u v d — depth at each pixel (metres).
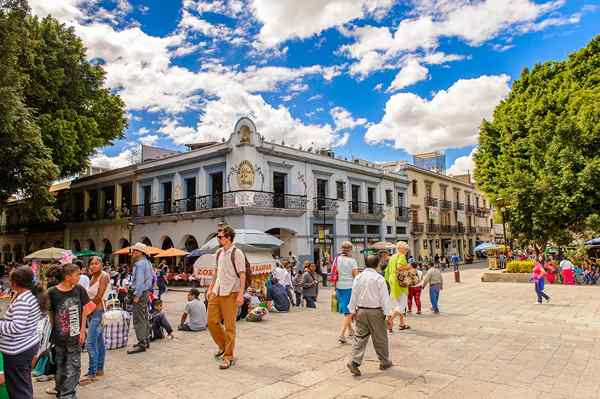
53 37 20.86
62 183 37.31
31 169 14.89
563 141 20.12
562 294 14.84
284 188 25.66
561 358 6.21
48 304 4.36
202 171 25.55
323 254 27.75
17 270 4.04
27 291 4.07
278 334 8.34
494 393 4.76
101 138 23.17
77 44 22.28
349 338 7.85
